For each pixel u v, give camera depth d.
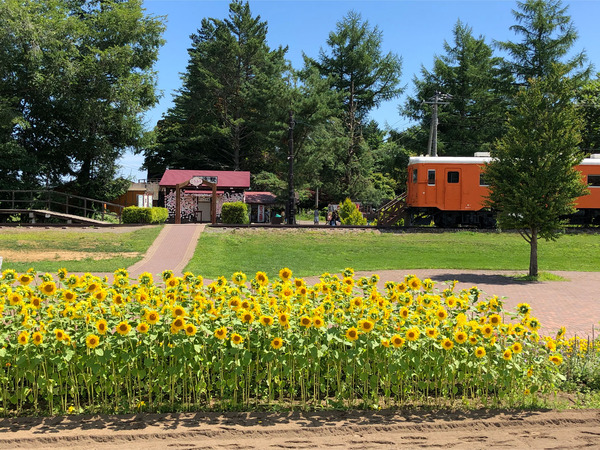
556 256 21.92
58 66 31.02
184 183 29.72
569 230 26.86
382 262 19.80
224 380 4.86
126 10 33.56
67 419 4.56
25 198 32.56
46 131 34.97
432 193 26.91
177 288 5.08
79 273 14.92
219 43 52.16
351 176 51.81
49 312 4.86
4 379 4.61
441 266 19.11
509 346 5.10
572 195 17.16
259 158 56.12
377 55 57.34
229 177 41.53
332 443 4.12
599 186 26.83
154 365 4.92
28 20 29.77
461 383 5.52
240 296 5.21
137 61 35.56
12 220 29.55
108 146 34.56
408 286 5.57
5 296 4.92
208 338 4.81
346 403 5.07
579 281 16.23
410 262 19.92
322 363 5.21
